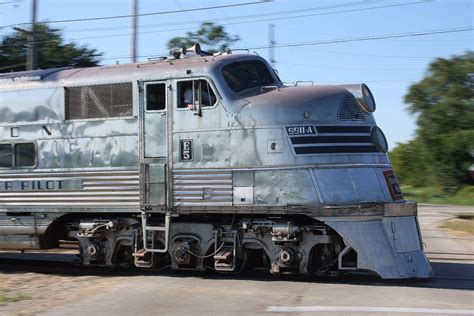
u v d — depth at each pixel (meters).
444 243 15.69
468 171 43.41
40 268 12.05
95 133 10.79
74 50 29.83
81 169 10.86
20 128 11.42
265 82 10.70
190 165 10.09
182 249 10.10
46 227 11.16
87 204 10.79
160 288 9.12
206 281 9.78
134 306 7.98
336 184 9.45
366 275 10.34
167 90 10.30
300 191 9.50
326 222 9.37
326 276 9.98
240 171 9.80
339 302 8.12
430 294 8.63
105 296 8.62
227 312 7.62
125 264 10.95
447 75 44.25
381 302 8.11
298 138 9.59
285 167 9.59
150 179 10.32
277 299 8.34
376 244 9.27
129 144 10.52
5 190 11.47
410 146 47.81
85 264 11.02
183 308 7.86
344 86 10.17
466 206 34.88
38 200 11.20
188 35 31.03
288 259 9.59
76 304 8.17
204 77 10.08
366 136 9.84
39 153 11.23
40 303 8.30
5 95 11.59
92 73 11.05
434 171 44.03
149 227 10.33
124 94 10.62
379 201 9.49
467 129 44.00
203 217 10.36
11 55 29.05
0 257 14.30
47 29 29.23
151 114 10.38
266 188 9.66
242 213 9.79
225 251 9.98
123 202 10.51
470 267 11.48
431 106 45.31
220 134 9.95
